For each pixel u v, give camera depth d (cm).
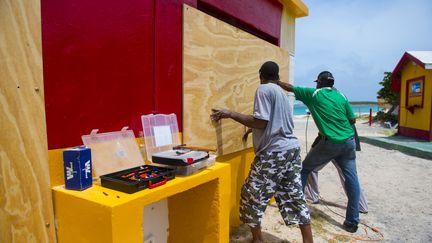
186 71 229
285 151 250
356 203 316
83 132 161
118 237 129
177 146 213
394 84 1084
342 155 325
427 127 879
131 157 184
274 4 378
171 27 216
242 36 300
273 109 250
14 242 134
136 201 136
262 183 255
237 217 324
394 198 426
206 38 248
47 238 144
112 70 175
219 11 274
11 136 131
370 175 550
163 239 227
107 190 145
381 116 1622
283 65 400
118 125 180
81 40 157
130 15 184
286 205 263
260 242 269
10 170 131
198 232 213
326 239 298
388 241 299
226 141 288
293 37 448
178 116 228
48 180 144
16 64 130
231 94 289
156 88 205
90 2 160
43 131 141
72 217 140
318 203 402
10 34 128
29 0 133
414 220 350
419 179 524
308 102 333
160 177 155
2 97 127
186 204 217
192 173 179
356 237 305
